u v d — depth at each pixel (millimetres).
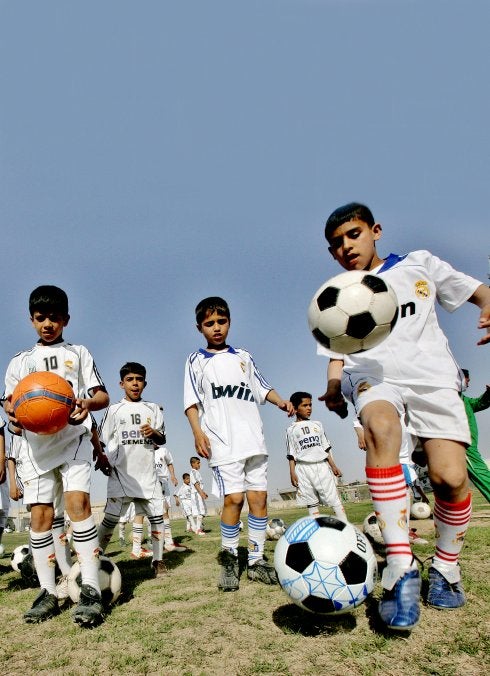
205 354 4277
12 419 3000
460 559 3578
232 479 3729
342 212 2879
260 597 3059
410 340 2664
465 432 2514
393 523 2186
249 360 4359
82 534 2951
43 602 2928
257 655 2025
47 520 3156
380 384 2609
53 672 2002
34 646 2357
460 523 2471
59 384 2947
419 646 1967
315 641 2137
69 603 3256
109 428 4969
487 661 1791
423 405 2578
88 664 2064
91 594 2736
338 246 2902
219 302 4371
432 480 2541
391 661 1851
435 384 2557
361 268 2875
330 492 6676
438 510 2537
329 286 2537
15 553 5195
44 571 3076
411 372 2604
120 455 4836
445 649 1919
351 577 2232
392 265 2842
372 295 2463
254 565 3729
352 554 2283
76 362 3480
